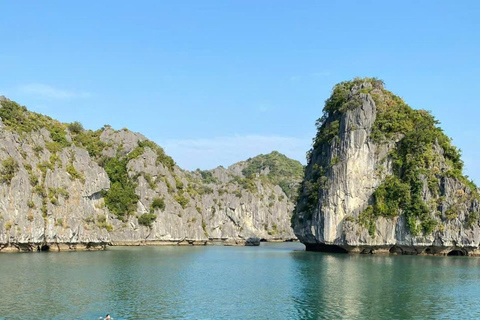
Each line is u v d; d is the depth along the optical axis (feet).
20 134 395.96
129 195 571.69
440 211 381.81
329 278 249.34
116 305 182.29
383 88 456.04
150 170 612.70
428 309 183.11
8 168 357.00
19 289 206.28
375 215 391.24
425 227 376.68
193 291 211.82
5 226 344.28
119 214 556.51
